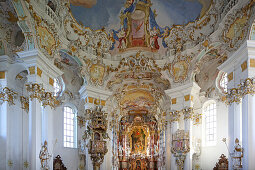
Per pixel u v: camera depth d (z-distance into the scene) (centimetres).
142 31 2498
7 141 1856
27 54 1811
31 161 1708
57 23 2106
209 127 2505
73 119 2627
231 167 1761
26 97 2053
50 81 1975
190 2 2250
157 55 2512
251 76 1670
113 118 3127
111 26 2469
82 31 2369
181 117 2403
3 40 1916
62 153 2409
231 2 1934
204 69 2547
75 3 2234
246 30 1717
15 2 1703
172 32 2434
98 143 2383
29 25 1775
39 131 1788
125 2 2355
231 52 1886
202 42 2225
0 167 1820
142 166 3828
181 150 2250
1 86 1914
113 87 2898
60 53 2266
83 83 2542
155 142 3831
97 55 2472
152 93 3105
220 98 2395
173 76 2453
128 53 2527
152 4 2369
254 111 1647
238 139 1750
